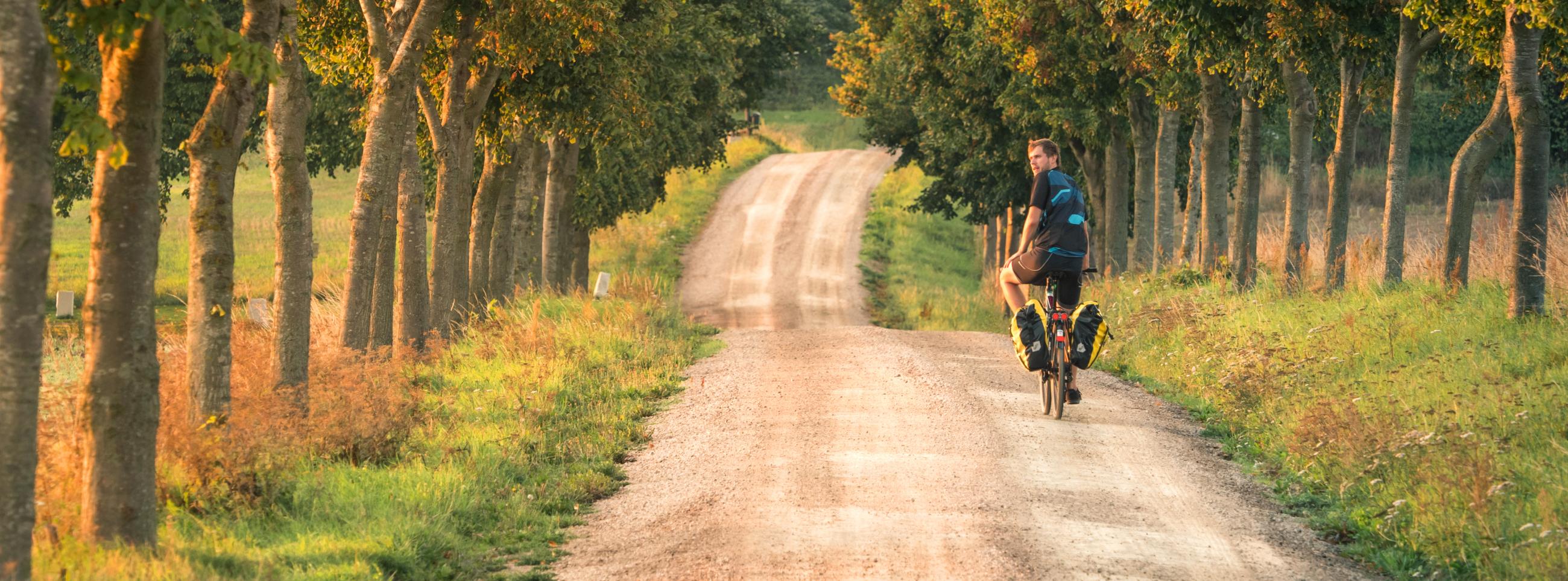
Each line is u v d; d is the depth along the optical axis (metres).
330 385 16.89
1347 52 29.30
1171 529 12.13
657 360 25.72
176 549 10.37
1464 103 31.25
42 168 8.56
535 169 50.91
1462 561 10.87
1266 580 10.51
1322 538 12.20
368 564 10.59
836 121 154.88
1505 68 20.72
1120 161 50.38
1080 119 44.34
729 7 49.75
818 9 137.12
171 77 44.94
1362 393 17.14
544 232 51.25
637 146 40.47
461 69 30.83
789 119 158.25
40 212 8.57
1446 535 11.34
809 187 106.81
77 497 11.48
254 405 14.45
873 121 71.69
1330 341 21.19
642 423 18.89
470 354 27.00
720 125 62.22
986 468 14.47
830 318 64.12
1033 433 16.52
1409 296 24.22
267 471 12.85
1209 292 31.50
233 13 45.19
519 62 30.38
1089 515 12.55
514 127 36.97
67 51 10.26
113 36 10.12
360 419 15.48
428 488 13.45
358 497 13.09
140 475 10.70
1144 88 43.03
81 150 10.49
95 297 10.59
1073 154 57.22
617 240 84.56
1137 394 20.81
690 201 99.12
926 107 56.41
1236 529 12.23
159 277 72.38
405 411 16.78
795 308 67.50
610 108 34.25
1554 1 18.64
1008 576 10.32
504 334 27.77
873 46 70.81
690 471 15.16
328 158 51.16
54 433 12.62
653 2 35.12
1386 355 19.75
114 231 10.58
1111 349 26.14
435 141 31.39
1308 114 31.22
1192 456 15.71
